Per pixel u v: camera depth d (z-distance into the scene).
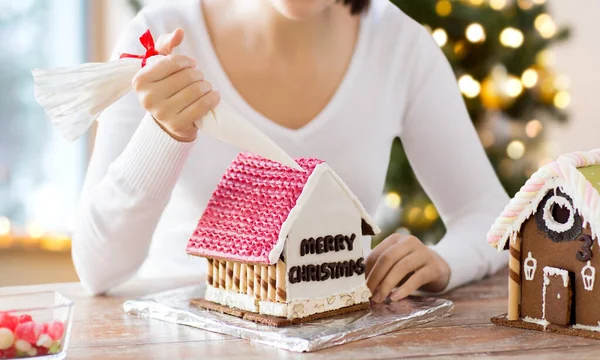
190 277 1.38
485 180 1.50
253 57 1.36
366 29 1.46
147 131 1.11
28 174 3.46
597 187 0.92
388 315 1.00
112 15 3.43
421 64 1.51
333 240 1.02
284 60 1.36
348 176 1.41
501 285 1.31
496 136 2.56
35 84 0.98
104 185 1.20
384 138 1.48
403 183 2.40
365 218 1.06
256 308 0.99
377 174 1.46
